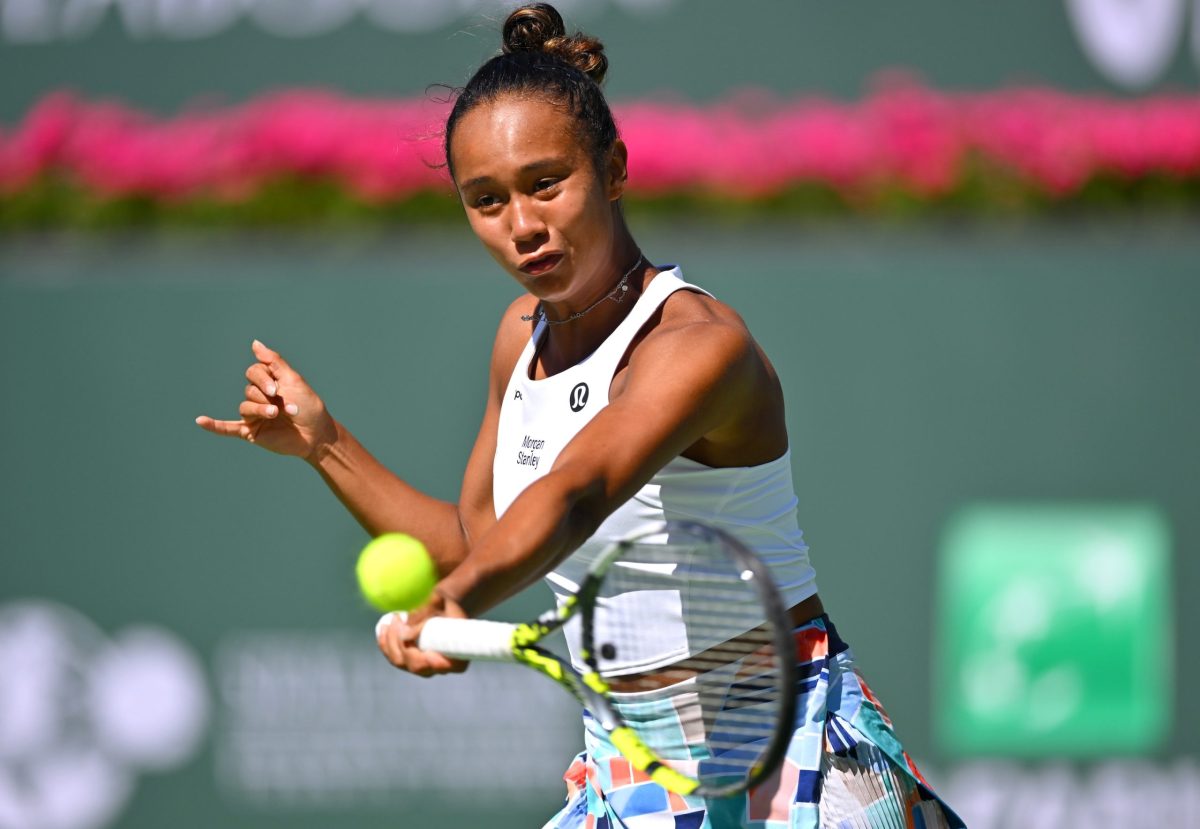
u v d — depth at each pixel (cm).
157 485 2281
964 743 2116
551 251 907
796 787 940
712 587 961
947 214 2425
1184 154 2400
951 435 2142
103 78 2622
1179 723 2083
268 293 2275
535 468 998
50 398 2305
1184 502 2097
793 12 2522
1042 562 2117
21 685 2286
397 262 2391
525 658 828
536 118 895
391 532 1089
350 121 2545
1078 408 2122
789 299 2180
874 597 2139
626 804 994
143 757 2255
